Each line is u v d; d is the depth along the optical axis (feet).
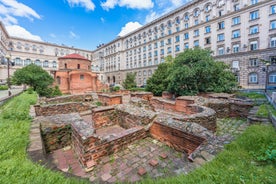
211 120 19.39
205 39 102.17
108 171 10.39
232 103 27.32
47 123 16.10
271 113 20.35
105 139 12.19
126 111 20.66
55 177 7.02
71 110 31.12
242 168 7.64
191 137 12.20
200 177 7.09
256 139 10.79
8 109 20.02
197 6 105.29
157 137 15.51
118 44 180.04
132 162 11.42
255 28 80.79
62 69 81.66
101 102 37.68
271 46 76.13
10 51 140.97
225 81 48.60
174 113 30.22
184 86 50.88
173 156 12.32
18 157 8.70
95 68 220.02
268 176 6.75
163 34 131.13
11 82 60.64
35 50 165.17
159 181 7.39
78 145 12.32
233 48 89.40
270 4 75.36
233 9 88.89
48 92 60.08
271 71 75.61
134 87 105.50
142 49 151.64
